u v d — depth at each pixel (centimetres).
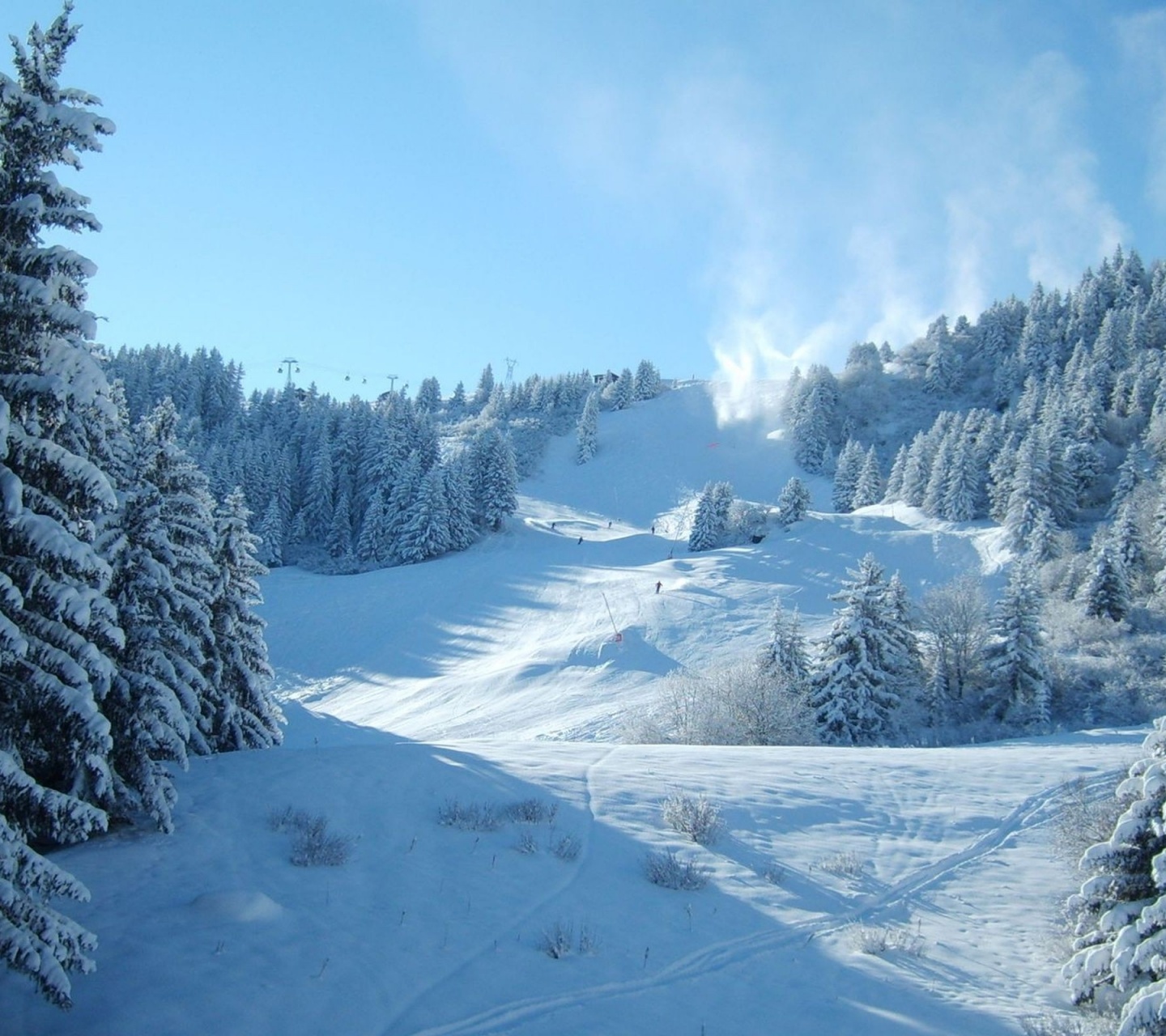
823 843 1705
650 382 16212
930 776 2261
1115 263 15325
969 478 8150
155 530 1437
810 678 3912
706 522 7925
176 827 1330
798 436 12775
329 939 1028
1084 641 4816
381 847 1345
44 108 839
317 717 4547
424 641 5959
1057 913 1448
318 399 11294
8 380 844
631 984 1052
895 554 7019
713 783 1981
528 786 1778
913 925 1382
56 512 880
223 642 2022
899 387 14875
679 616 5578
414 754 1892
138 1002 853
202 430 10656
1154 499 6122
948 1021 1061
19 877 786
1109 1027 1011
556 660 4978
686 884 1370
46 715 939
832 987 1127
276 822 1377
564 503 11419
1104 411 9369
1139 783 1109
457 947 1066
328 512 9062
